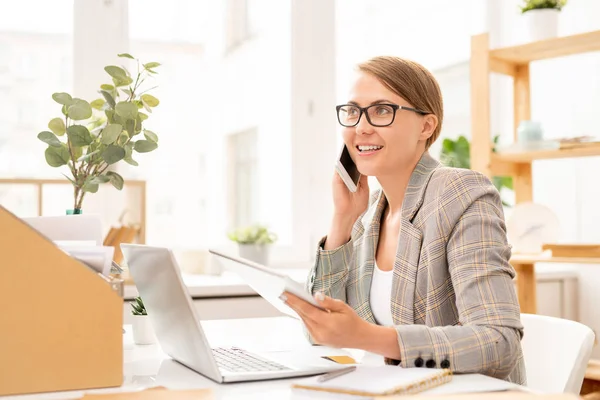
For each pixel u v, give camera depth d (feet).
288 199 10.65
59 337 3.29
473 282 3.95
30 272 3.24
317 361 4.12
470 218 4.19
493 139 11.32
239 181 10.33
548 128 10.99
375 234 5.08
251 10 10.40
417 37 11.60
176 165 9.91
